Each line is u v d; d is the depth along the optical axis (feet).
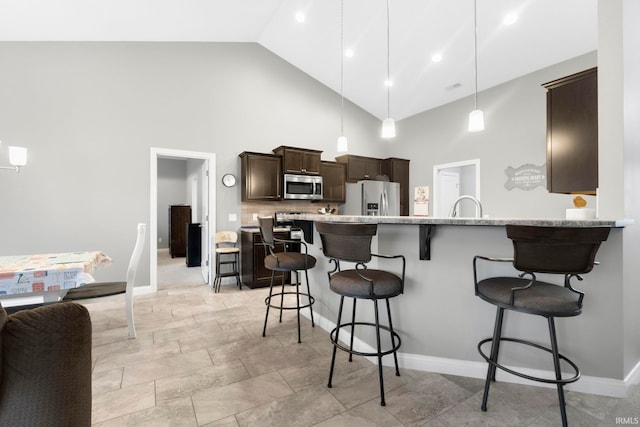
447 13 11.12
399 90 16.56
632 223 5.45
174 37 12.99
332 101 17.84
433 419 4.95
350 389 5.82
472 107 15.53
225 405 5.36
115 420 4.98
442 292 6.34
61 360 2.81
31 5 8.96
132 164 12.42
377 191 16.65
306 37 14.12
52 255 8.32
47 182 11.03
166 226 26.96
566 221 4.95
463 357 6.27
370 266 6.93
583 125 6.81
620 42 5.79
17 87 10.64
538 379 4.61
